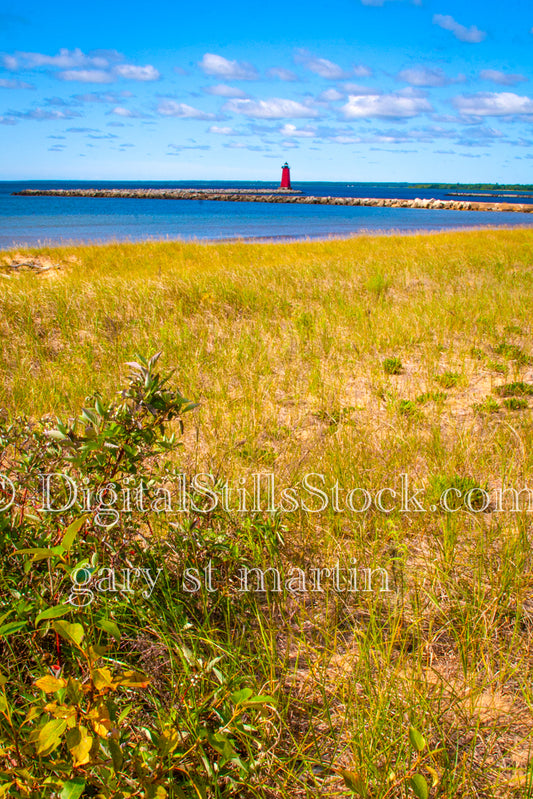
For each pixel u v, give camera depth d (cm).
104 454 191
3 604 194
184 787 153
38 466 223
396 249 1767
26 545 208
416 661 208
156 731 155
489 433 411
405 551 265
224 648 201
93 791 134
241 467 347
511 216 5659
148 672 193
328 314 797
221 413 438
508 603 238
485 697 196
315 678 198
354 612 237
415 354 662
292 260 1532
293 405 491
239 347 622
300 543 280
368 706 187
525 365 634
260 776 164
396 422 431
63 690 127
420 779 131
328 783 165
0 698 135
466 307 848
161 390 198
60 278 1062
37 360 593
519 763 171
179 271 1177
